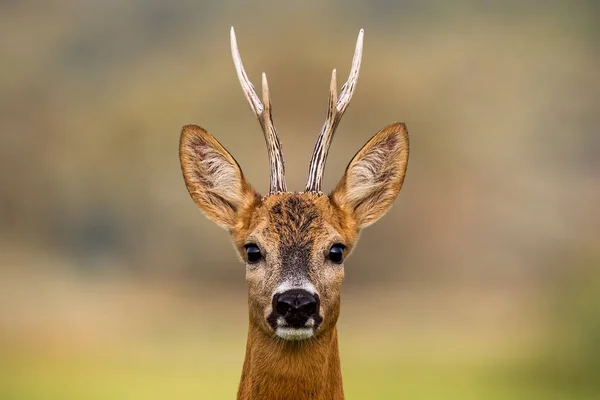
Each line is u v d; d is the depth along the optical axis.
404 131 10.77
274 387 10.10
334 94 10.74
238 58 11.17
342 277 10.22
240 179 10.58
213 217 10.68
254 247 10.17
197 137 10.67
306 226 10.14
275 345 10.04
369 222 10.76
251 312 10.22
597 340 25.23
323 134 10.73
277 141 10.77
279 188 10.73
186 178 10.73
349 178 10.62
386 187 10.79
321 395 10.14
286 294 9.65
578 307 25.88
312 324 9.66
